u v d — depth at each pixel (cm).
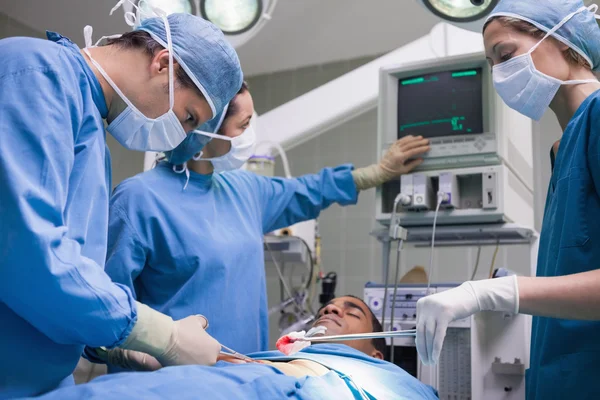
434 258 407
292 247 301
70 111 128
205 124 190
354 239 435
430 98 243
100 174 136
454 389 211
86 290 114
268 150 298
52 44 130
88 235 133
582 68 172
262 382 130
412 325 228
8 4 412
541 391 155
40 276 109
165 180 197
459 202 238
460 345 213
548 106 179
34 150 116
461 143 230
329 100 295
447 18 225
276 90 491
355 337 160
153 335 129
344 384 144
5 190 109
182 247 186
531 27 170
